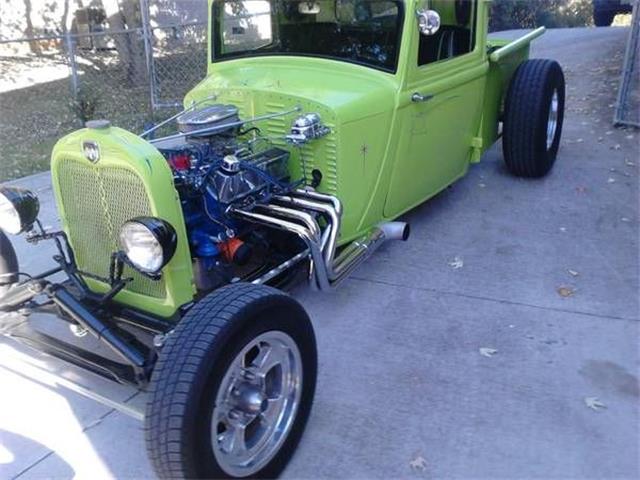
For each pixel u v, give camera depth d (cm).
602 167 614
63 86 1034
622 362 333
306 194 345
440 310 384
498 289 406
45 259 446
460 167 508
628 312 378
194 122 328
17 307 311
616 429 287
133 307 304
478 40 471
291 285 364
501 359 337
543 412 298
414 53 388
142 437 289
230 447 245
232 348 232
